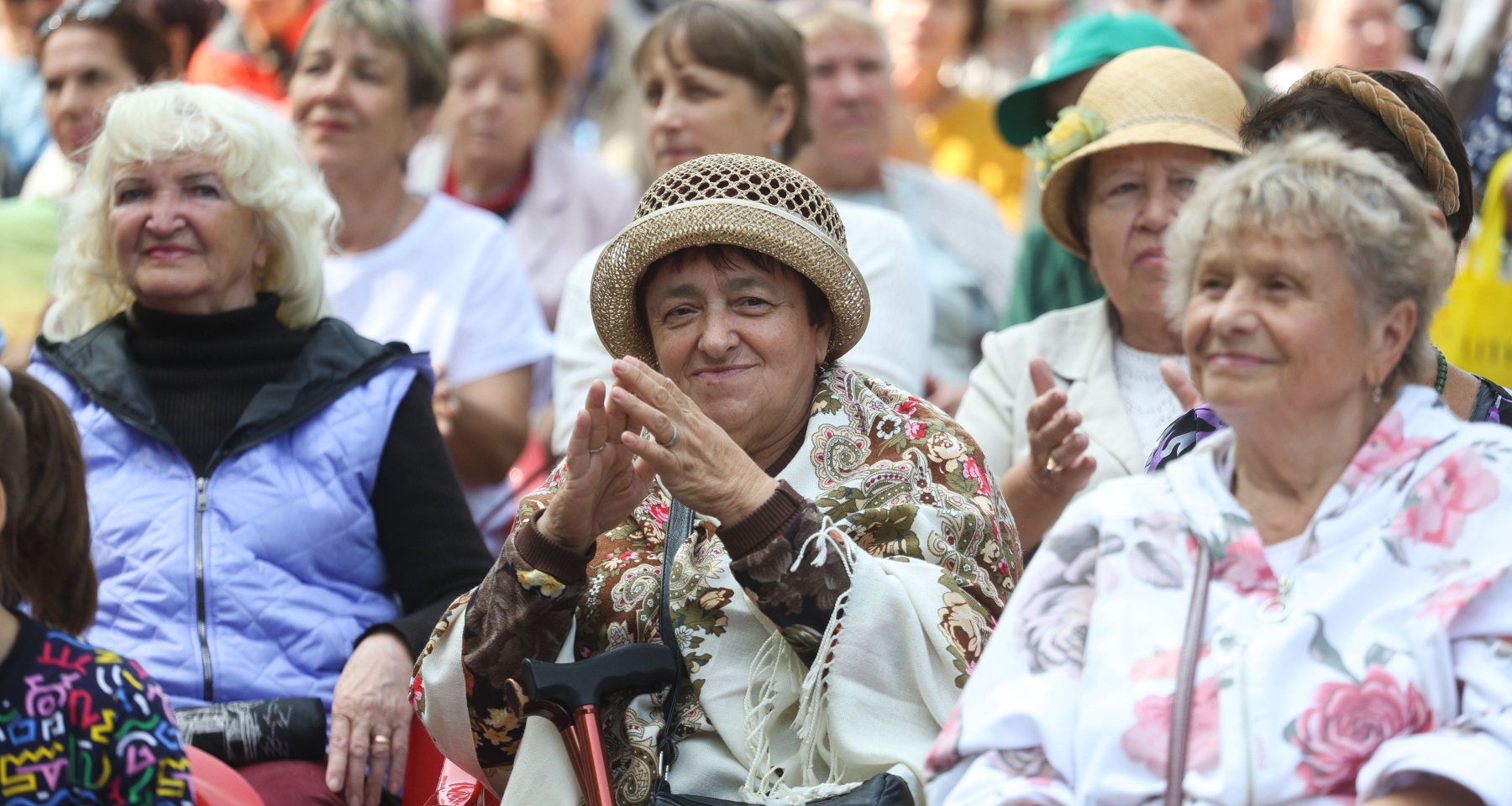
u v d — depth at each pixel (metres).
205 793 11.49
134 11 20.94
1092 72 18.36
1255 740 8.27
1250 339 8.56
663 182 11.91
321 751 13.73
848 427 11.95
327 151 19.42
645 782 11.01
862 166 22.59
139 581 14.13
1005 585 11.56
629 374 10.43
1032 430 12.34
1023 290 19.61
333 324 15.34
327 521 14.52
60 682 9.60
